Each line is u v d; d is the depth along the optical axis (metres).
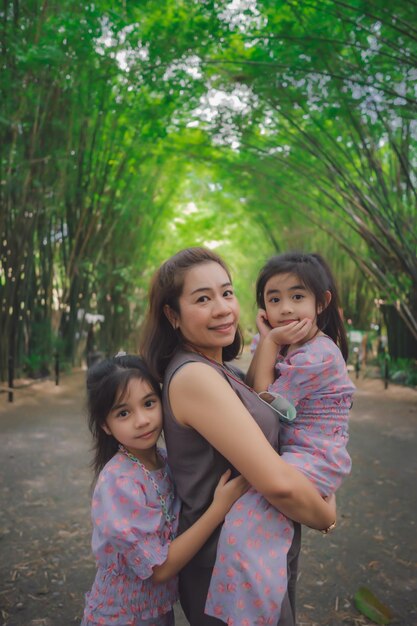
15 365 8.07
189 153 9.49
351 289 11.25
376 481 4.15
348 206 8.55
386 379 8.12
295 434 1.41
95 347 10.56
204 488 1.34
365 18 5.01
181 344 1.44
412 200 7.62
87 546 3.04
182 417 1.31
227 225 17.52
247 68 6.04
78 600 2.51
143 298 11.05
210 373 1.29
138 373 1.41
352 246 9.22
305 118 7.56
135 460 1.44
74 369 9.40
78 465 4.44
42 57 5.56
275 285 1.54
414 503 3.70
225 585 1.24
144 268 11.94
